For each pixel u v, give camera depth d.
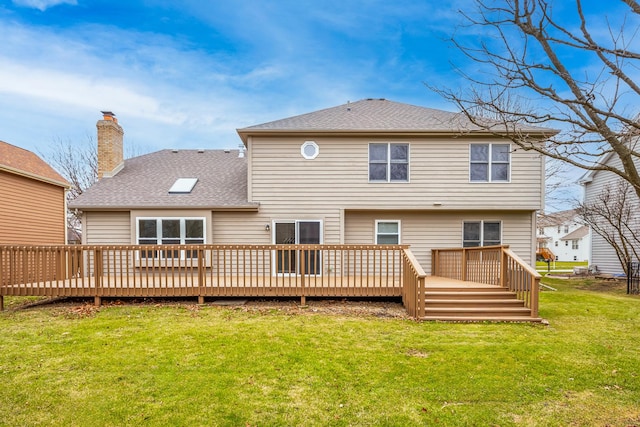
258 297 8.80
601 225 16.17
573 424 3.44
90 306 8.10
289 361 4.85
